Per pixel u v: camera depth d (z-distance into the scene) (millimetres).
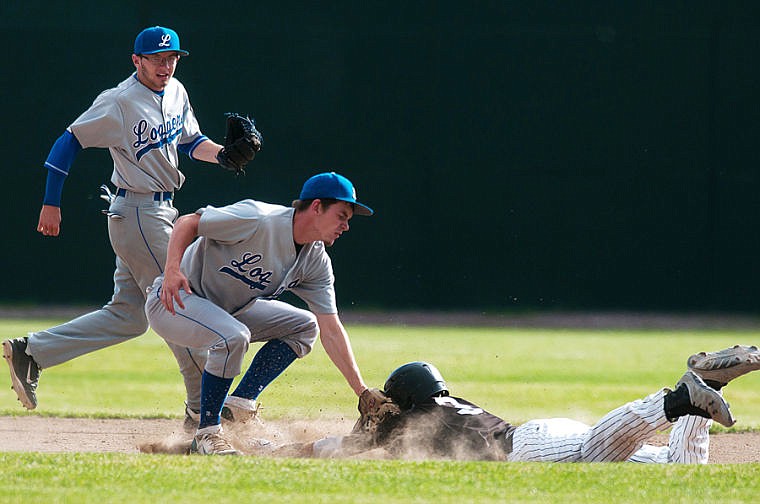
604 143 61844
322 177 17297
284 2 61750
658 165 61562
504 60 62031
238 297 18266
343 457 17312
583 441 16203
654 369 37000
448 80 62188
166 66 20578
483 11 61969
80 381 32906
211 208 17453
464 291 61938
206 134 61719
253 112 61781
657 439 23359
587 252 61688
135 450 20094
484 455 16953
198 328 17500
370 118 62219
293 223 17453
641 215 61625
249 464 14281
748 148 61531
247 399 19875
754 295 61312
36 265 60812
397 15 62031
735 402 30016
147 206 20625
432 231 62125
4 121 60812
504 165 62031
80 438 21688
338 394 29422
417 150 62125
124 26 61094
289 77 61844
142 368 36562
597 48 61875
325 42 62031
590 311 61688
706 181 61594
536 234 61906
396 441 17297
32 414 25078
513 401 28766
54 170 20719
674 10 61594
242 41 61656
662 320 57938
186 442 19406
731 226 61500
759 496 12711
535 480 13500
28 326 48000
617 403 28516
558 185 61875
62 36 60844
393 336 47938
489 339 47219
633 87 61781
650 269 61656
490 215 62094
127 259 20844
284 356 19859
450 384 32500
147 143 20469
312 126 62031
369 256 62031
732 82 61562
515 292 61875
